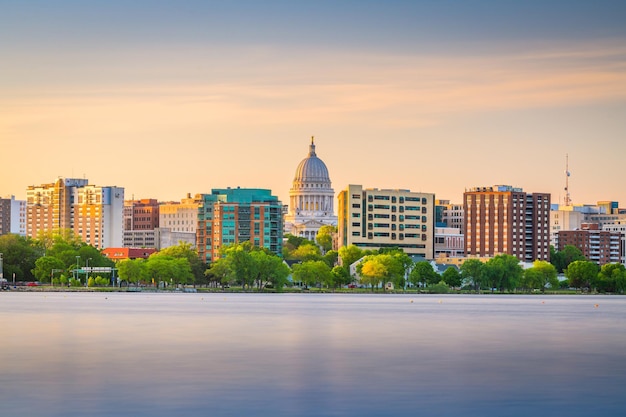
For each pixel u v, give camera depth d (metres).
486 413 145.88
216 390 162.62
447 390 163.75
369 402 153.25
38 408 148.38
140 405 150.50
